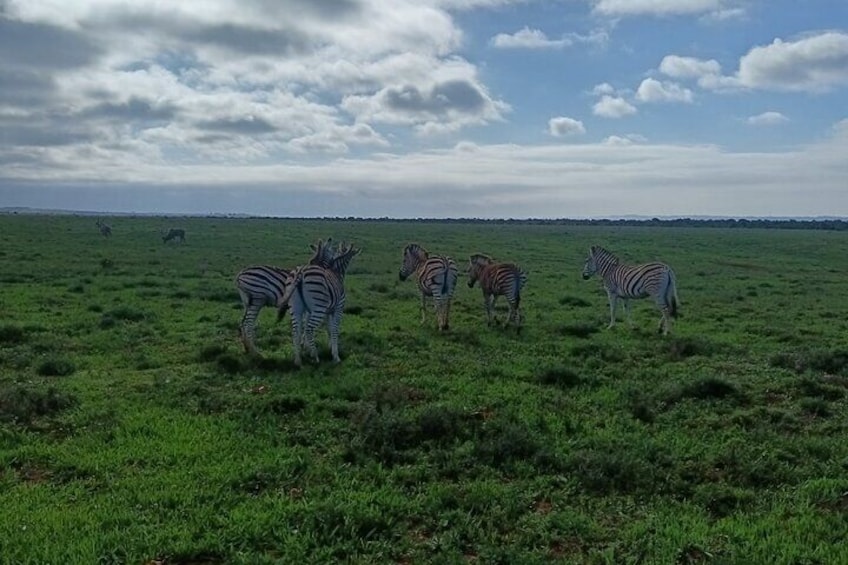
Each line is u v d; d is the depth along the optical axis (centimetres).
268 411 875
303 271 1126
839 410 941
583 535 583
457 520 600
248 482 668
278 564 520
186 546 538
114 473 685
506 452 739
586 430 838
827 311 2041
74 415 845
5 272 2400
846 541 569
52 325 1444
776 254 5012
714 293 2512
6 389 886
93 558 512
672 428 855
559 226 12256
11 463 706
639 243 5956
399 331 1498
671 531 585
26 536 543
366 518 587
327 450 762
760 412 912
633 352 1317
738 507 650
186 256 3469
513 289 1574
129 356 1178
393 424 784
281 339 1330
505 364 1174
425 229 8262
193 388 963
